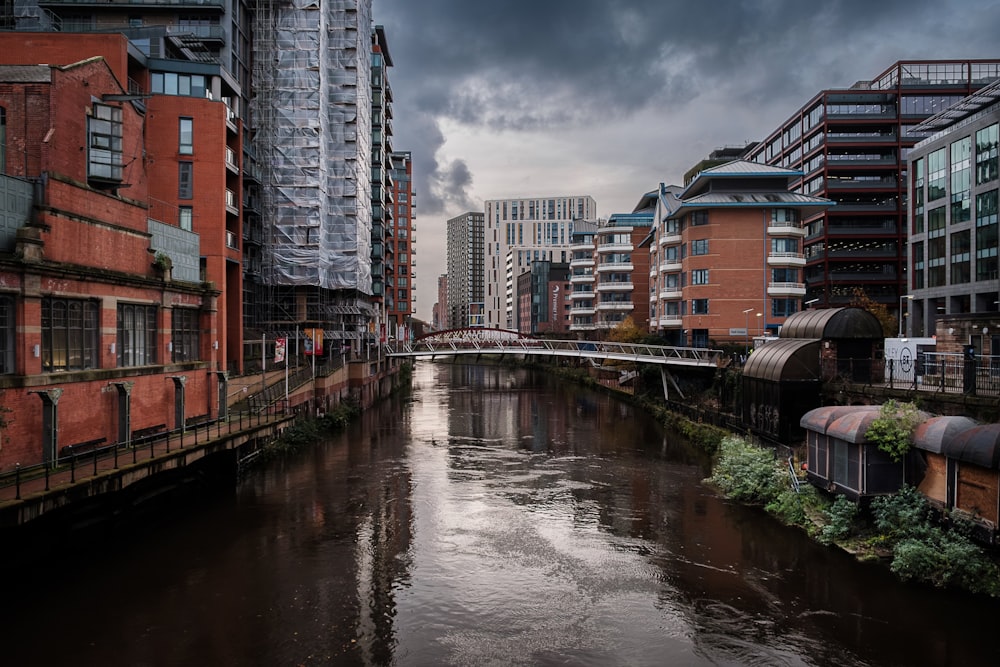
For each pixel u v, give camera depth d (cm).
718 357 4225
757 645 1395
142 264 2362
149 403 2308
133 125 2686
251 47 5191
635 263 8475
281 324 5134
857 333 2820
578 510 2355
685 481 2772
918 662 1313
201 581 1703
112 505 2023
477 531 2123
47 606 1541
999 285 4450
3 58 3462
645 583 1716
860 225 7331
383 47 8275
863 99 7250
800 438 2773
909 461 1884
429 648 1384
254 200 4978
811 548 1927
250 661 1316
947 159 5072
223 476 2659
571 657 1355
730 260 5534
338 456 3325
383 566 1822
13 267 1681
